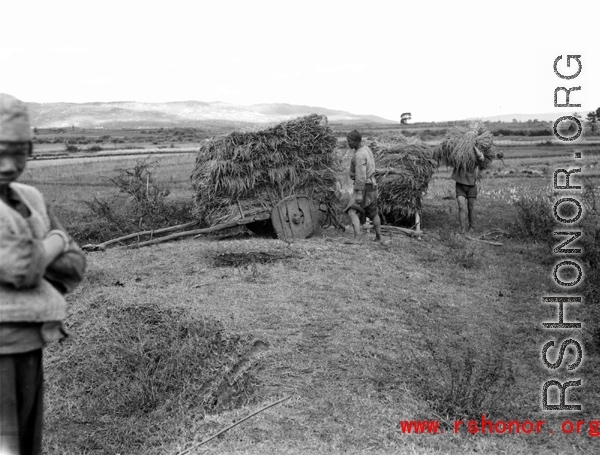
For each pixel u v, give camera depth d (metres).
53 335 3.08
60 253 3.05
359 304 8.50
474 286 10.14
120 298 8.65
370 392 6.16
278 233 12.92
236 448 5.14
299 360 6.72
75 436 6.38
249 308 8.12
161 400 6.88
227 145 12.90
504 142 56.25
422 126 147.50
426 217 16.19
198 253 11.37
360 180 12.12
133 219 15.02
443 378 6.27
